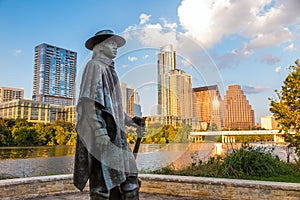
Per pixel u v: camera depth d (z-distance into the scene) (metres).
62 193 6.05
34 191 5.64
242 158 6.76
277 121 9.10
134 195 2.81
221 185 5.38
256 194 5.03
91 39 2.84
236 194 5.21
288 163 7.71
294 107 8.83
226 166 6.63
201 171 6.59
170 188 5.92
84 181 2.76
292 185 4.80
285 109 8.72
